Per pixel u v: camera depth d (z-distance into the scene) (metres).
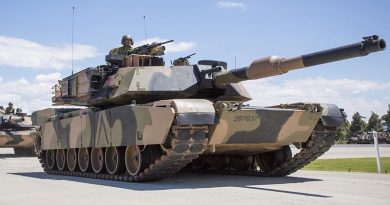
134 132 14.75
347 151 43.12
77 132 18.95
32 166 25.75
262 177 17.02
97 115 17.28
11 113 38.78
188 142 13.51
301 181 15.16
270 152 17.88
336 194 11.58
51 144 21.48
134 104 15.32
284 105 16.41
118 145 15.66
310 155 16.70
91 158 18.16
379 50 10.94
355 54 11.30
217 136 14.23
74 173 19.23
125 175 16.05
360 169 20.55
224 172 19.64
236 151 17.06
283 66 13.13
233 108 13.77
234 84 17.69
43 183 15.03
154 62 18.23
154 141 13.80
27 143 36.03
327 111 15.89
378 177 16.48
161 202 10.21
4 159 33.19
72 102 20.86
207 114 13.40
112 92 17.47
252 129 14.61
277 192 12.00
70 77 20.89
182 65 17.67
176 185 13.98
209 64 17.53
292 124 15.18
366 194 11.59
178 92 16.62
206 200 10.48
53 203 10.24
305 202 10.14
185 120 13.09
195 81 16.77
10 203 10.30
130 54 18.89
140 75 16.69
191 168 21.16
